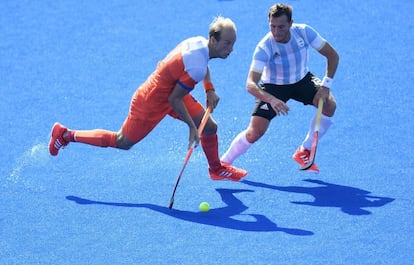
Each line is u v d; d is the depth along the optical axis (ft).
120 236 81.82
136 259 78.13
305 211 85.46
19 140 100.32
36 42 125.18
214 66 116.16
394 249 78.79
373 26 126.00
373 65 115.44
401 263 76.69
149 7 134.72
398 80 111.45
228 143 98.58
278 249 79.05
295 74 89.35
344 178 91.25
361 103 106.22
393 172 91.76
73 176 92.94
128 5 135.74
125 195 89.15
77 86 112.68
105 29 128.16
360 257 77.61
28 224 84.38
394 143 97.25
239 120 103.14
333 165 93.66
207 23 128.06
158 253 78.95
